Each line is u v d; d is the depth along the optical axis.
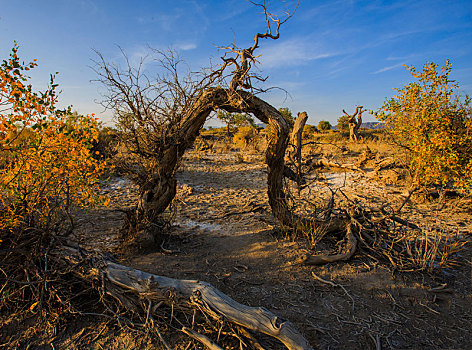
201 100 4.79
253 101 4.79
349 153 17.75
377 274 4.26
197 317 3.12
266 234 5.88
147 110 4.62
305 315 3.40
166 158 4.97
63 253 3.62
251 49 4.63
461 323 3.32
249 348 2.83
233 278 4.14
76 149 3.87
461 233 6.07
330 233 5.58
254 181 12.31
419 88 8.60
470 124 7.84
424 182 8.66
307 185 5.77
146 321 3.04
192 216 7.24
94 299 3.51
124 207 7.82
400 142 9.63
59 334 3.06
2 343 2.95
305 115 5.62
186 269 4.32
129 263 4.41
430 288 3.94
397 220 5.28
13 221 3.59
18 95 3.38
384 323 3.29
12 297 3.45
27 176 3.69
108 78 4.18
